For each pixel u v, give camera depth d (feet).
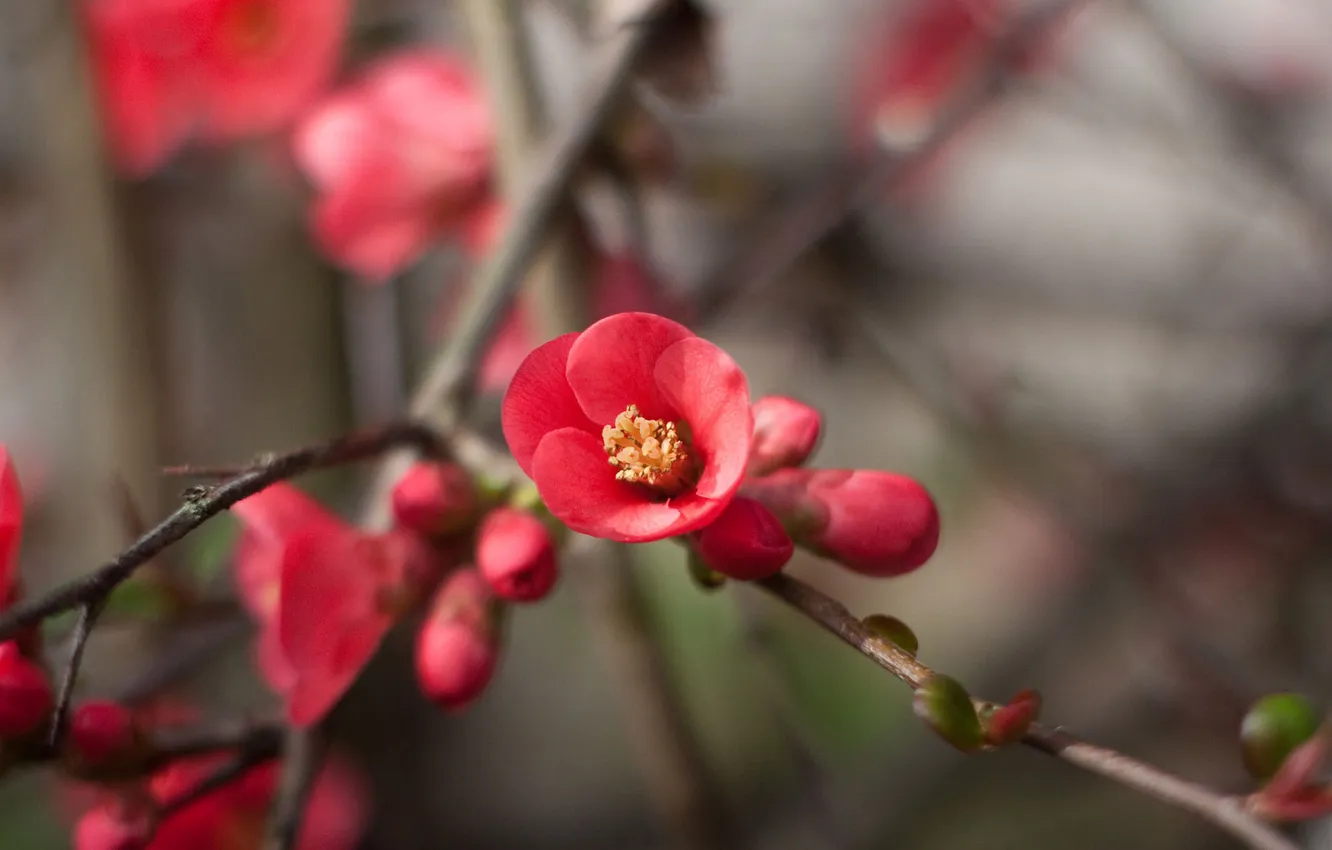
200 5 2.37
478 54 2.24
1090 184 3.85
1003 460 2.95
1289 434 3.20
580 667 3.62
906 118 2.89
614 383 1.76
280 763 1.99
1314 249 3.41
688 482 1.78
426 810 3.19
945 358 3.08
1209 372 3.57
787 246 2.56
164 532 1.73
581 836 3.41
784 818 2.77
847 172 2.76
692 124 3.41
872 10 3.29
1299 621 3.14
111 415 2.85
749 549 1.73
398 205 2.33
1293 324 3.37
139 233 2.83
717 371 1.75
